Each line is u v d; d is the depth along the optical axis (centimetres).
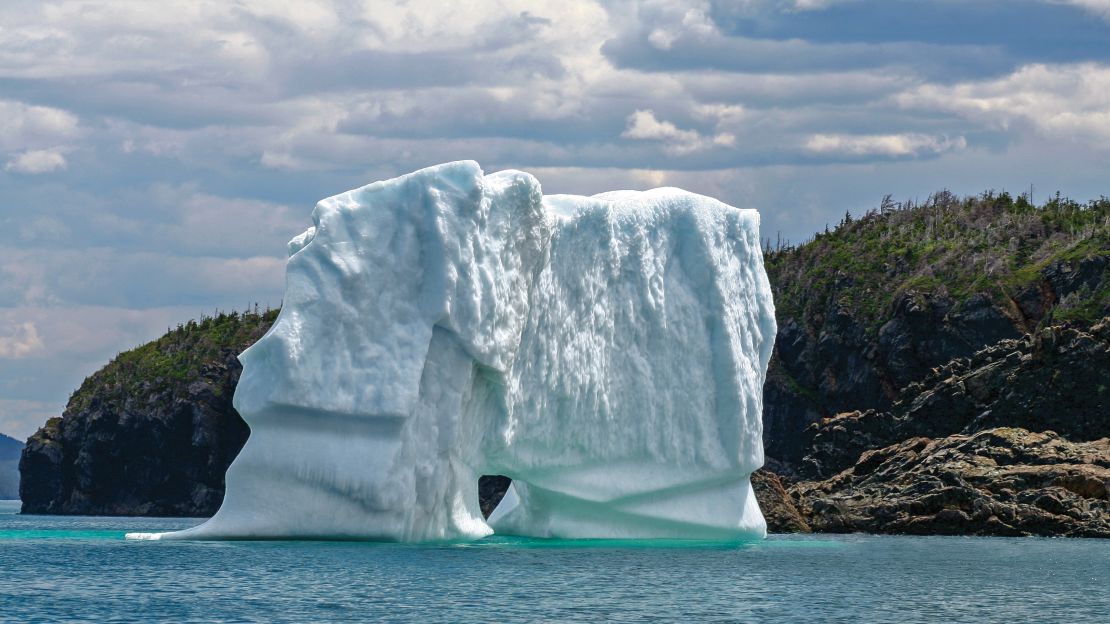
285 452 10481
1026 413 19862
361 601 7925
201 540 10875
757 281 13362
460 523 11769
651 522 12862
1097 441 18312
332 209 10769
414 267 10800
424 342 10644
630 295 12550
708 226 13012
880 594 9000
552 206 12238
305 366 10338
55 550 10694
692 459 12762
